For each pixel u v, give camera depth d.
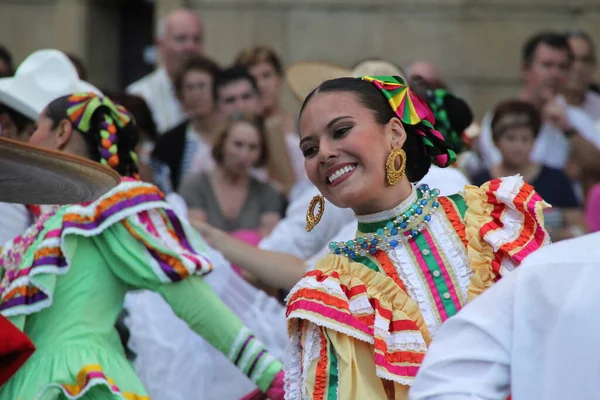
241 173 9.77
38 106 7.05
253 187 9.88
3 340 5.55
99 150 6.26
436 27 14.52
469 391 3.83
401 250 4.88
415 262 4.85
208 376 7.28
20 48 15.27
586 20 14.33
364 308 4.71
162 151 10.88
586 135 11.54
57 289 5.98
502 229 4.84
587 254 3.78
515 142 10.62
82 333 5.93
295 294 4.77
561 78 11.99
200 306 6.02
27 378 5.85
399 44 14.58
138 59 15.45
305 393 4.66
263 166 9.95
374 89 4.91
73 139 6.26
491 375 3.84
